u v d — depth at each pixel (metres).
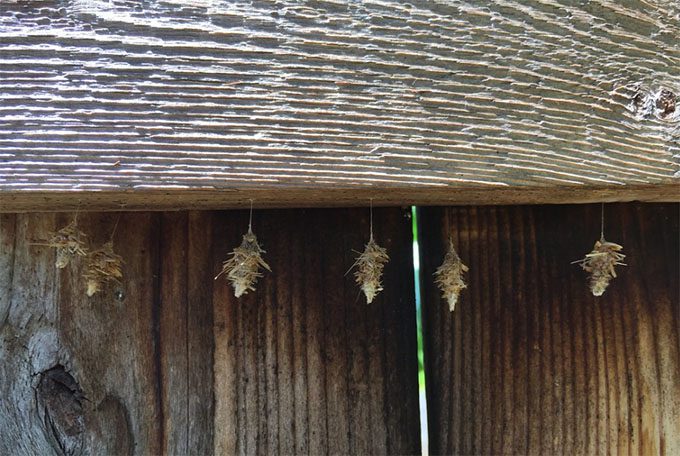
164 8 0.43
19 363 0.52
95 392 0.52
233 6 0.43
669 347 0.53
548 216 0.53
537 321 0.53
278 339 0.52
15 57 0.42
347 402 0.52
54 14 0.42
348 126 0.43
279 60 0.43
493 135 0.43
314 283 0.52
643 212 0.53
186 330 0.52
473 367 0.53
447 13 0.43
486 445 0.53
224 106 0.43
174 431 0.52
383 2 0.43
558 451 0.53
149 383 0.52
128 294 0.52
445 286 0.50
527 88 0.43
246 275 0.49
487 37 0.43
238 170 0.43
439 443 0.53
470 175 0.43
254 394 0.52
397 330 0.53
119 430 0.52
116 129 0.43
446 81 0.43
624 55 0.44
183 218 0.52
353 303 0.52
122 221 0.52
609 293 0.53
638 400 0.53
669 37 0.44
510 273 0.53
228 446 0.52
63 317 0.52
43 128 0.42
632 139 0.44
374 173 0.43
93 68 0.42
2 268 0.52
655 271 0.53
